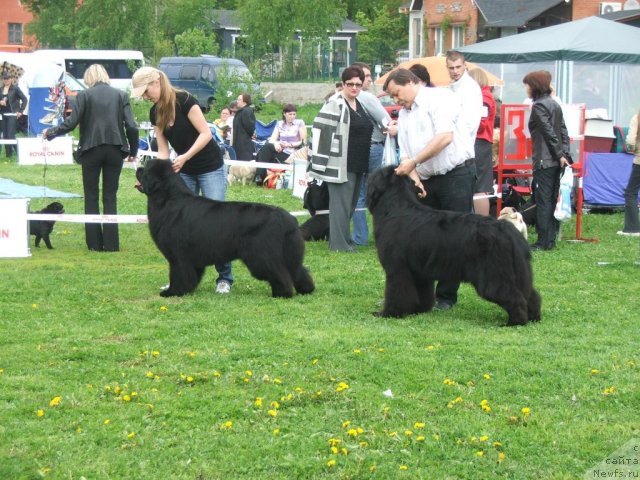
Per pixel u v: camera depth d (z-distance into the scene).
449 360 6.02
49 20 48.75
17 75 25.53
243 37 45.59
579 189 11.57
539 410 5.17
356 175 10.53
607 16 27.64
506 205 12.65
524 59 17.19
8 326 6.97
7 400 5.29
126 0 44.50
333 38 52.34
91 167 10.36
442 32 41.59
